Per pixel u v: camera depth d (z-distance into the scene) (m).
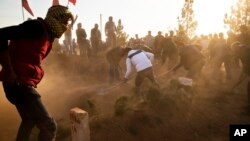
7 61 2.70
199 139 5.61
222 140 5.54
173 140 5.56
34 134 5.25
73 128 3.92
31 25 2.82
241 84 9.20
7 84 2.89
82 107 7.07
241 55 7.04
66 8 3.12
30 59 2.90
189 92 7.16
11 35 2.71
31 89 2.92
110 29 14.88
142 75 7.12
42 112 2.92
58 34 3.04
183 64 9.23
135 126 5.78
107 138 5.45
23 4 8.86
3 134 5.78
